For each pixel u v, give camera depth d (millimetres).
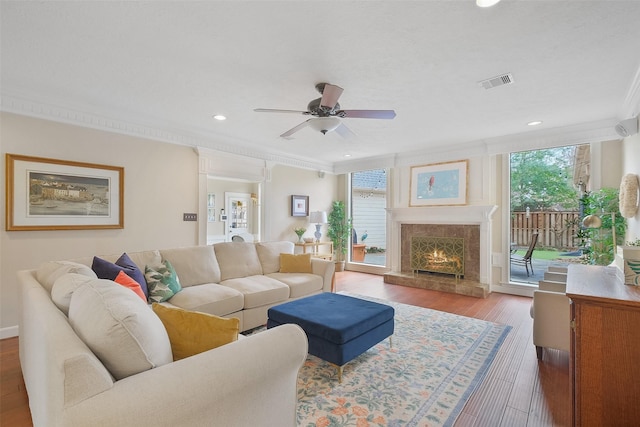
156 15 1786
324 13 1761
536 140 4234
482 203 4820
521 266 4656
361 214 6711
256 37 2006
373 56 2230
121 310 1038
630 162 3238
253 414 1161
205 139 4418
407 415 1857
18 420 1803
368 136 4469
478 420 1812
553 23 1836
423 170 5465
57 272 1800
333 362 2186
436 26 1875
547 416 1846
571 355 1570
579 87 2736
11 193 2941
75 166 3301
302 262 4012
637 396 1356
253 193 8117
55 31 1947
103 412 817
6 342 2848
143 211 3832
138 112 3500
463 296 4523
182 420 941
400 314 3707
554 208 4348
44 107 3080
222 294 2883
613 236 3188
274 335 1275
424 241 5441
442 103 3121
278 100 3104
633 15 1754
